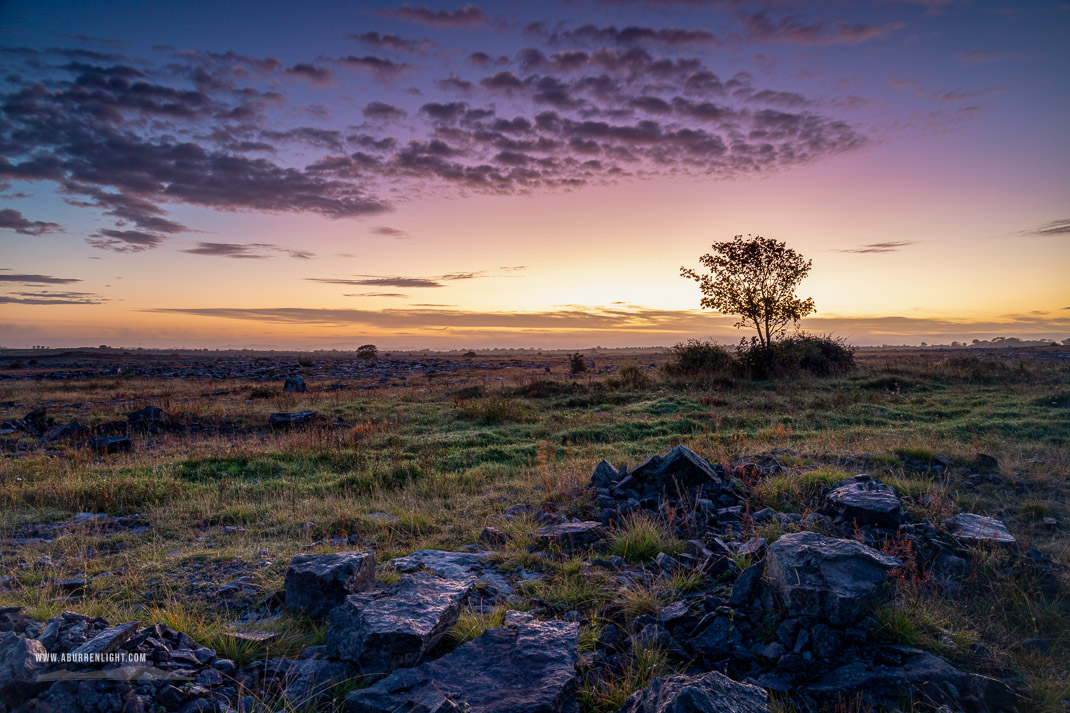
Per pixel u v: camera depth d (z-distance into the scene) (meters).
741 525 6.94
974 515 6.73
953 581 5.31
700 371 25.66
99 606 5.00
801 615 4.19
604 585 5.49
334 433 15.35
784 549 4.62
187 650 3.97
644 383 24.30
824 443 12.00
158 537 7.43
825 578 4.29
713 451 11.38
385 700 3.37
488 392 23.59
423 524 7.93
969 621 4.64
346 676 3.81
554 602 5.15
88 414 19.92
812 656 3.97
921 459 10.23
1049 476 9.05
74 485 9.70
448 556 6.49
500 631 4.16
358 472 11.02
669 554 6.28
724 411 17.64
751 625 4.37
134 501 9.20
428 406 20.66
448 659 3.82
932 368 27.52
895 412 16.78
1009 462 9.80
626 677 3.85
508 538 7.19
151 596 5.48
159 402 22.84
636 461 11.05
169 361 75.69
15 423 17.55
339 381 37.06
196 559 6.54
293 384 29.02
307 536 7.50
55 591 5.52
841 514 6.83
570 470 10.31
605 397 21.33
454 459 12.20
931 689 3.62
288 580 5.10
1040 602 5.02
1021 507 7.65
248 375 44.88
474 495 9.49
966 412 16.62
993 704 3.62
